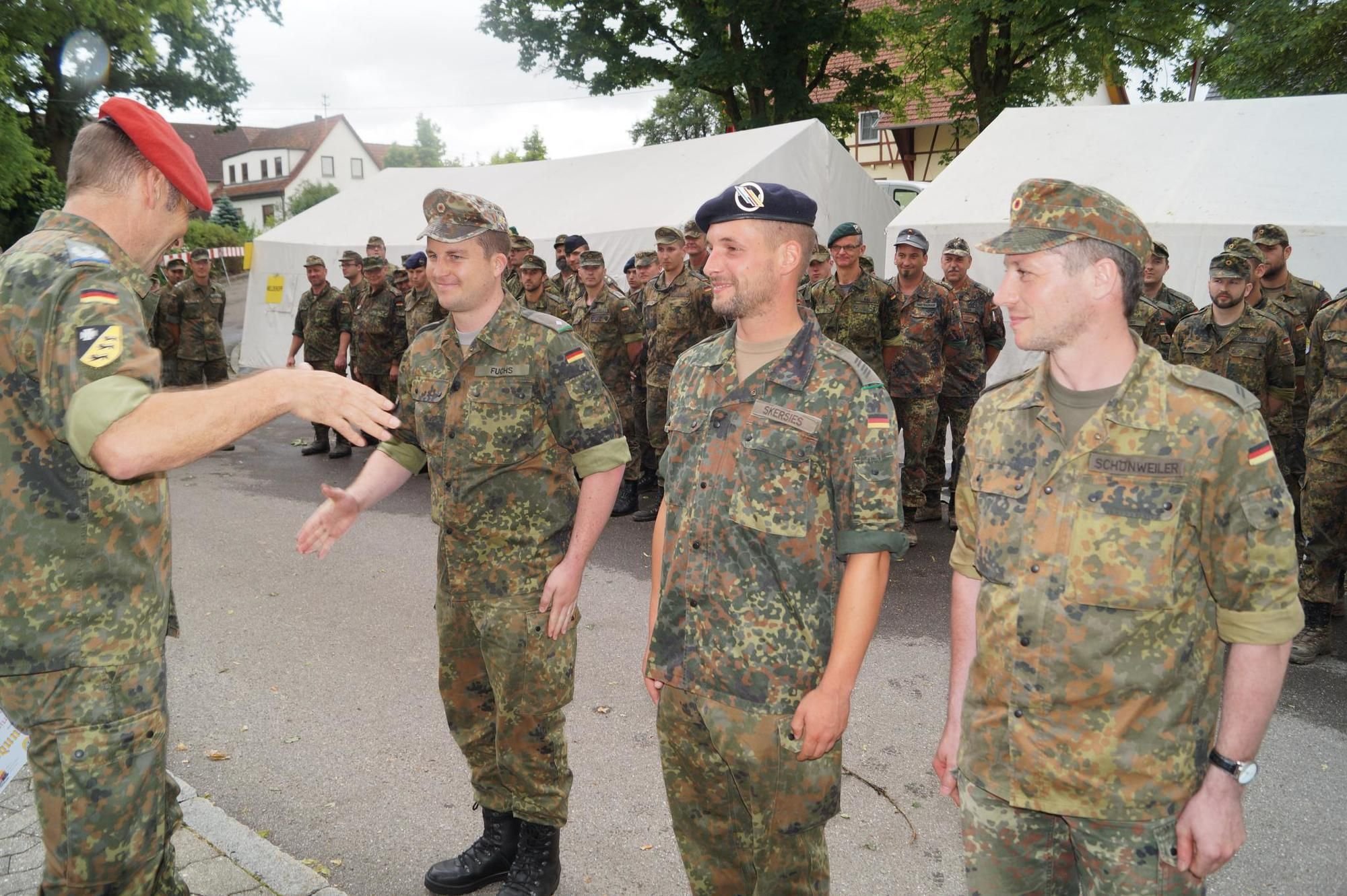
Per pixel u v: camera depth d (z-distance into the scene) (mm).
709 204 2021
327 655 4629
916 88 22938
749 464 1998
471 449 2561
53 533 1812
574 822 3193
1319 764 3586
